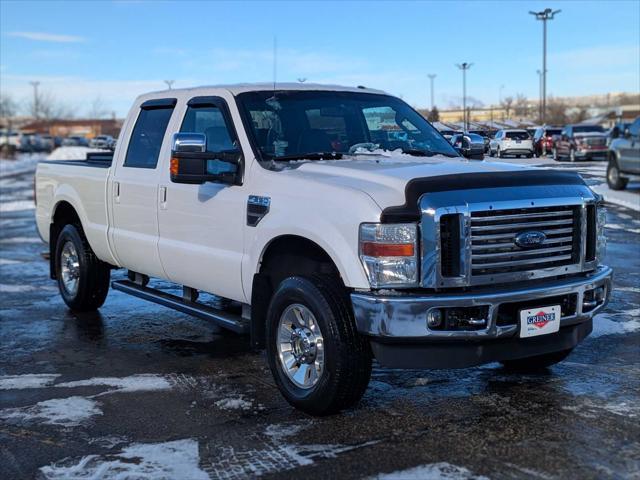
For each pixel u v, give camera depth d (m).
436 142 6.39
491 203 4.52
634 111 70.94
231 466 4.13
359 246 4.50
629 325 7.22
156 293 6.76
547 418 4.80
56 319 7.82
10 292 9.23
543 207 4.72
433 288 4.44
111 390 5.50
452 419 4.81
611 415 4.84
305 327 4.90
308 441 4.47
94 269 7.77
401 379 5.68
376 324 4.42
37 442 4.53
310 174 5.08
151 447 4.42
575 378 5.66
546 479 3.90
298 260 5.21
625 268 10.16
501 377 5.71
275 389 5.50
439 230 4.41
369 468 4.07
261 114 5.81
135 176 6.77
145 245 6.61
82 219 7.66
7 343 6.87
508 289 4.58
